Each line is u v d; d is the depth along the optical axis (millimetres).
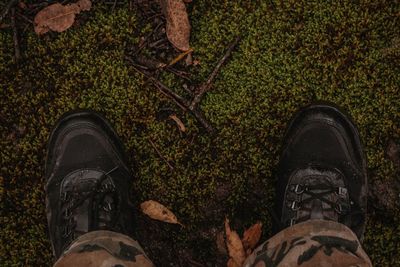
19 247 960
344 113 947
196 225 961
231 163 962
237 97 960
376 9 956
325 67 957
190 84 960
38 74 961
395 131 960
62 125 948
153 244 961
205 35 959
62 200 940
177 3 932
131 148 962
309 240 827
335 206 921
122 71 960
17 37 956
